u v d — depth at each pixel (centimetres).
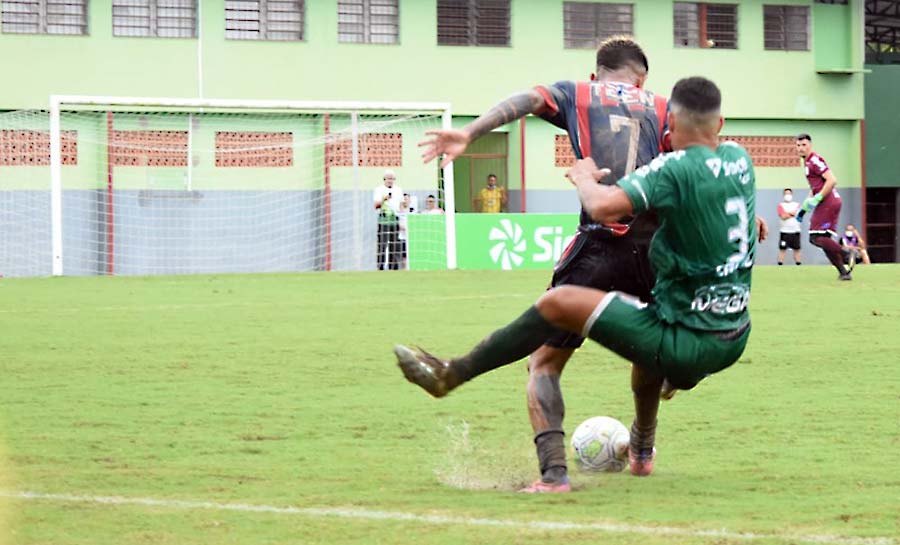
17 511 1055
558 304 1128
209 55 7144
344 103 5841
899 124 8625
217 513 1047
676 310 1116
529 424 1585
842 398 1792
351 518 1027
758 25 8200
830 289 4047
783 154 8369
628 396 1814
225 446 1420
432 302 3600
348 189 7056
